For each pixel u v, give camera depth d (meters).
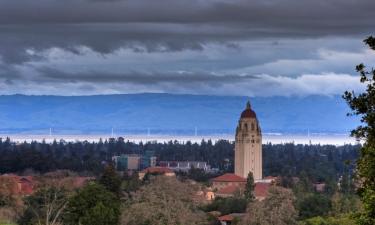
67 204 135.25
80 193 136.88
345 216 168.62
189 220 149.25
